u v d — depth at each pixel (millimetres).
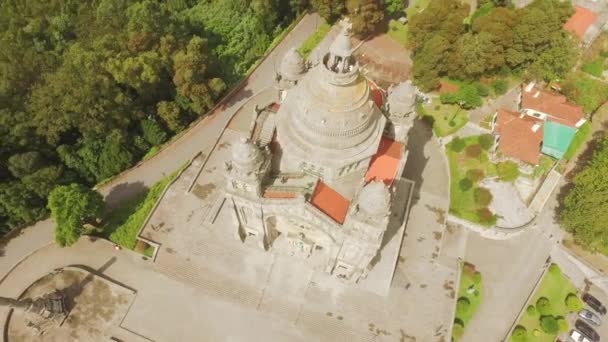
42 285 67188
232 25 104562
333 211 57719
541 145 83562
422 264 71625
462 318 69000
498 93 91938
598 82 95000
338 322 65312
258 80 96125
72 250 70812
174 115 83625
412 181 77312
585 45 97062
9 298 61969
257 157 52906
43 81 78875
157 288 67562
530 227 79500
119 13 87812
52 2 93250
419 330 65438
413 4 108812
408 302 67438
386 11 101188
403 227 71875
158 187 78250
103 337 63500
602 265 75875
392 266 69250
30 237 72812
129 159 80562
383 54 98812
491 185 82000
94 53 76812
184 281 68250
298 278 68375
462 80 92312
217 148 82500
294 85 68062
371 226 52594
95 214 69188
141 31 80938
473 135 86750
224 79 96312
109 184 80000
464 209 78750
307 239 66562
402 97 60156
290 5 107250
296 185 57844
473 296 71625
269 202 56875
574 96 91938
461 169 83438
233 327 64812
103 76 76750
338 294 67312
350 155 53469
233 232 71812
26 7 93438
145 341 63219
